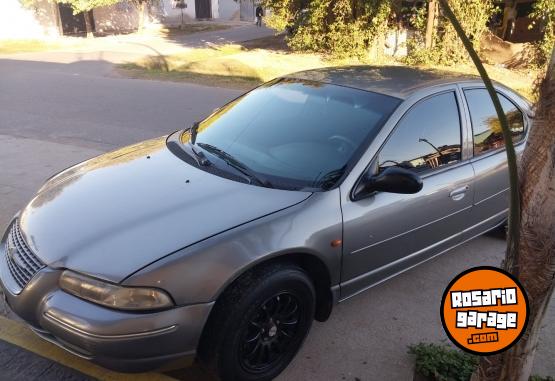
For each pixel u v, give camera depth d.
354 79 3.89
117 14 30.89
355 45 17.02
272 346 2.83
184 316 2.43
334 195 2.98
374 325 3.44
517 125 4.39
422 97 3.58
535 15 14.54
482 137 3.98
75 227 2.75
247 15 43.09
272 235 2.68
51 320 2.47
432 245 3.69
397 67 4.34
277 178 3.12
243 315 2.56
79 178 3.34
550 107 1.89
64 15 27.34
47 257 2.61
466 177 3.74
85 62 16.62
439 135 3.64
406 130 3.41
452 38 15.19
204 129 3.87
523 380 2.35
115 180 3.20
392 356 3.14
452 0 14.61
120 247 2.55
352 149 3.21
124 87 12.01
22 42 23.36
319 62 17.06
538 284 2.10
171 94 11.33
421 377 2.97
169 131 8.28
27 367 2.94
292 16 18.09
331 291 3.07
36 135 7.82
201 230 2.62
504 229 4.72
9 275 2.82
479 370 2.41
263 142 3.47
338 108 3.55
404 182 2.94
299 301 2.86
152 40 25.95
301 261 2.94
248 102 4.00
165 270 2.43
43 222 2.87
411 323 3.47
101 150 7.14
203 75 14.27
